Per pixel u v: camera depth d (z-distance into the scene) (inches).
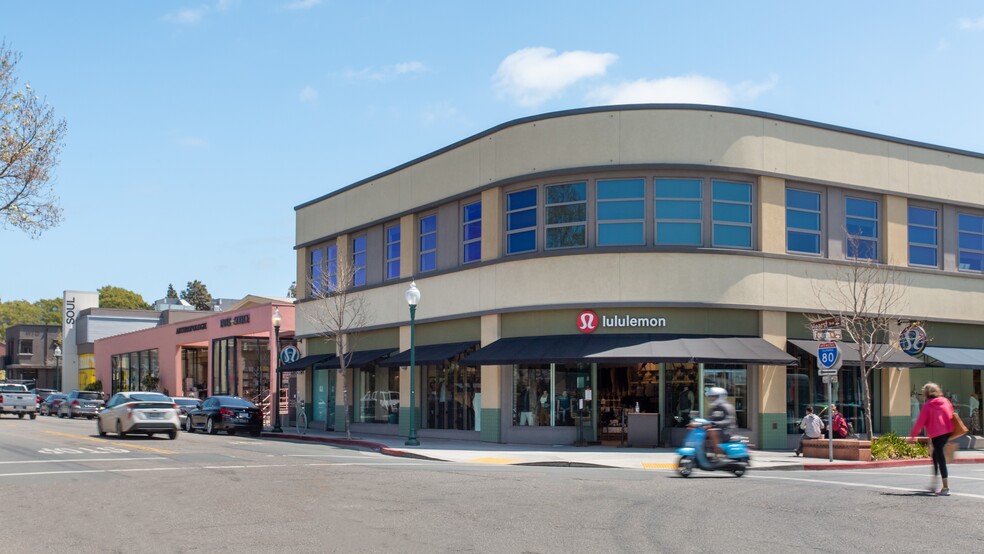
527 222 1205.1
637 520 498.3
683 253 1121.4
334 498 596.4
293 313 1964.8
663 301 1114.7
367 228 1557.6
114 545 432.5
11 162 853.2
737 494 618.5
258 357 2201.0
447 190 1332.4
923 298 1296.8
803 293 1182.9
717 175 1147.9
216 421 1515.7
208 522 496.7
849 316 1197.7
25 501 591.2
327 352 1660.9
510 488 653.3
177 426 1301.7
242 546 424.8
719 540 437.4
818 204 1224.2
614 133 1141.7
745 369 1148.5
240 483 689.6
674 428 1119.6
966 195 1354.6
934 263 1330.0
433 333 1366.9
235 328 2161.7
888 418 1263.5
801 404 1186.6
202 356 2573.8
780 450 1136.2
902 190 1288.1
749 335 1152.8
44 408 2608.3
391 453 1097.4
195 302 6250.0
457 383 1309.1
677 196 1140.5
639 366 1140.5
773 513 525.3
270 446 1160.2
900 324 1267.2
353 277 1582.2
